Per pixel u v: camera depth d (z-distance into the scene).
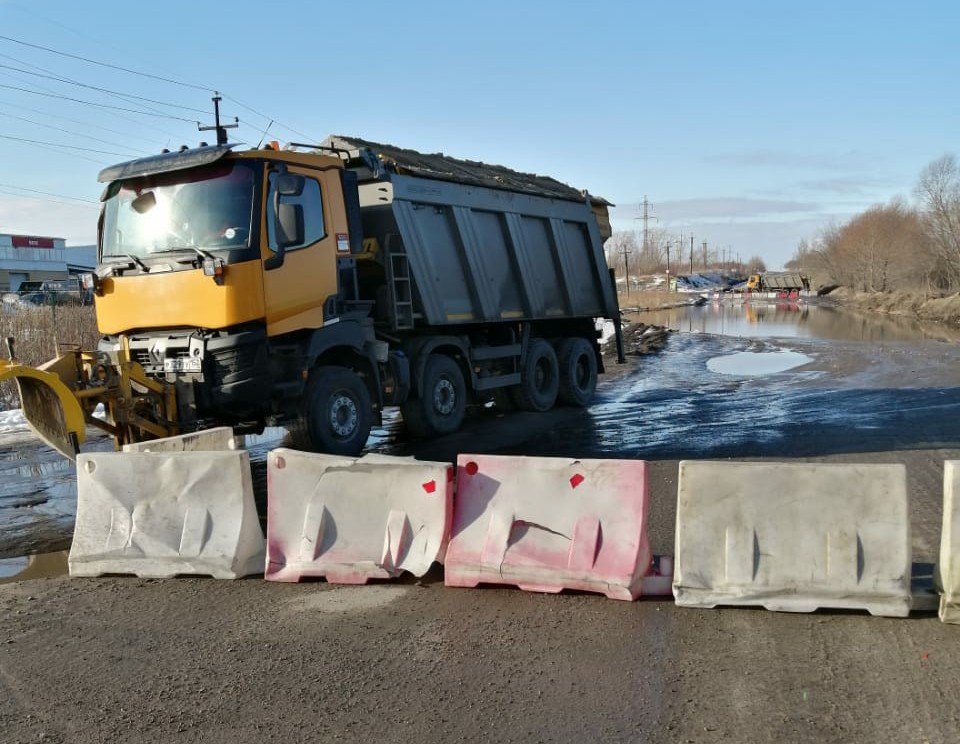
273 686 4.14
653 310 63.44
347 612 5.10
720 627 4.72
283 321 8.43
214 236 8.21
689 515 5.11
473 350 11.97
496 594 5.33
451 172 12.08
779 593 4.93
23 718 3.88
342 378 9.16
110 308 8.58
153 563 5.84
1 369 7.04
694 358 23.12
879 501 4.89
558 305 14.05
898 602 4.78
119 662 4.48
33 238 72.69
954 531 4.72
